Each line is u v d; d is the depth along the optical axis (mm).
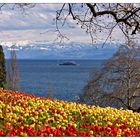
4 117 15844
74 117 17266
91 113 19188
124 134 14609
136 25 15977
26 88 96562
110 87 43562
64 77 144750
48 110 18766
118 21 15797
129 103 43188
